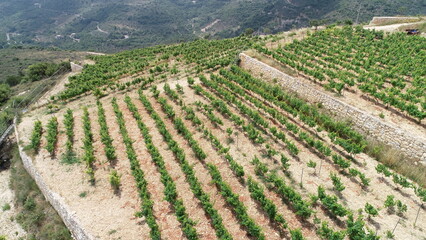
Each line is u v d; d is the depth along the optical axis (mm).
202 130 22500
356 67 28141
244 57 35406
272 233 13219
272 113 22906
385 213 13883
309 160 18172
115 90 33938
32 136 22391
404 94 22047
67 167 19734
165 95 29750
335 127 20656
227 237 12328
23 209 19469
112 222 14680
